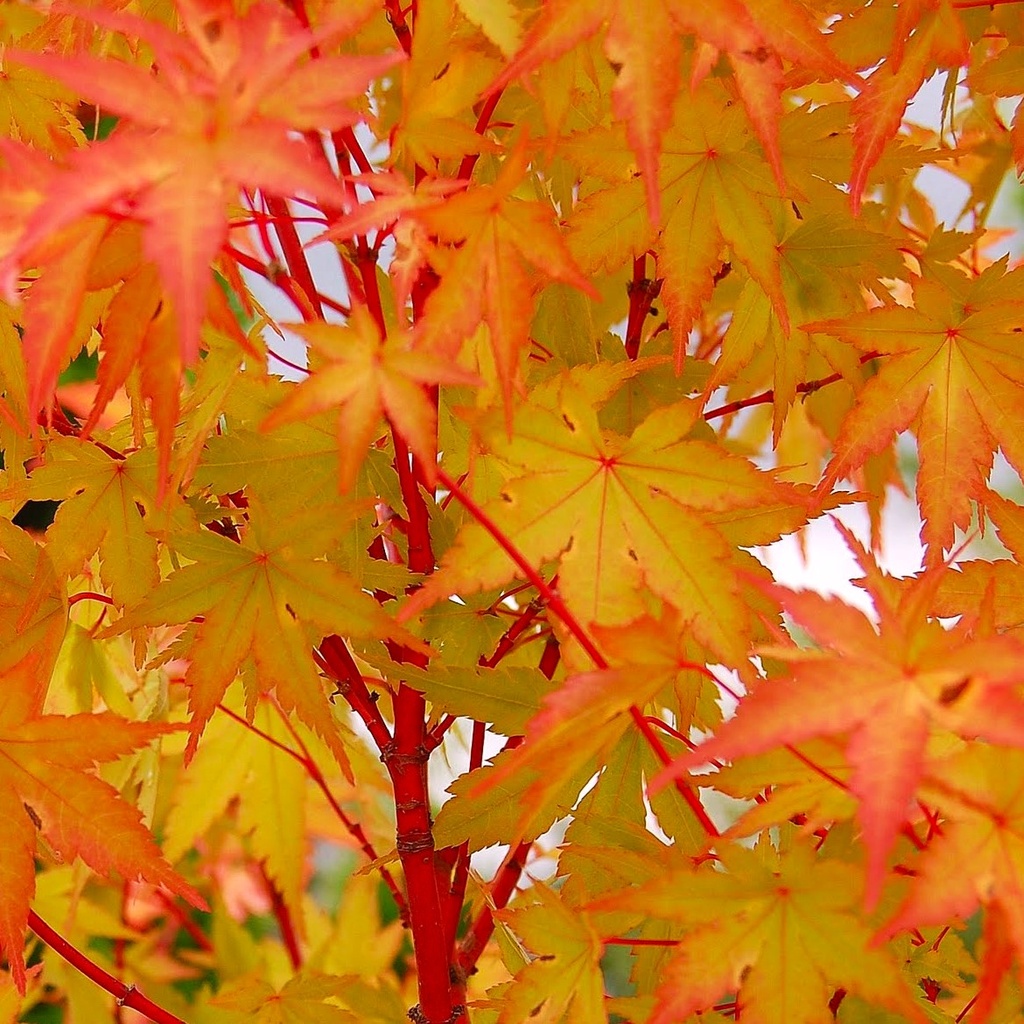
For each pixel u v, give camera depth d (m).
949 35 0.65
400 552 0.69
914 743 0.57
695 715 0.67
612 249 0.65
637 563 0.62
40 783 0.63
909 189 0.75
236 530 0.67
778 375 0.69
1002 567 0.65
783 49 0.62
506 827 0.65
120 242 0.60
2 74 0.67
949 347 0.65
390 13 0.63
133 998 0.65
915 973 0.65
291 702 0.64
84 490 0.65
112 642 0.72
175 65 0.58
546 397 0.64
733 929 0.60
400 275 0.61
